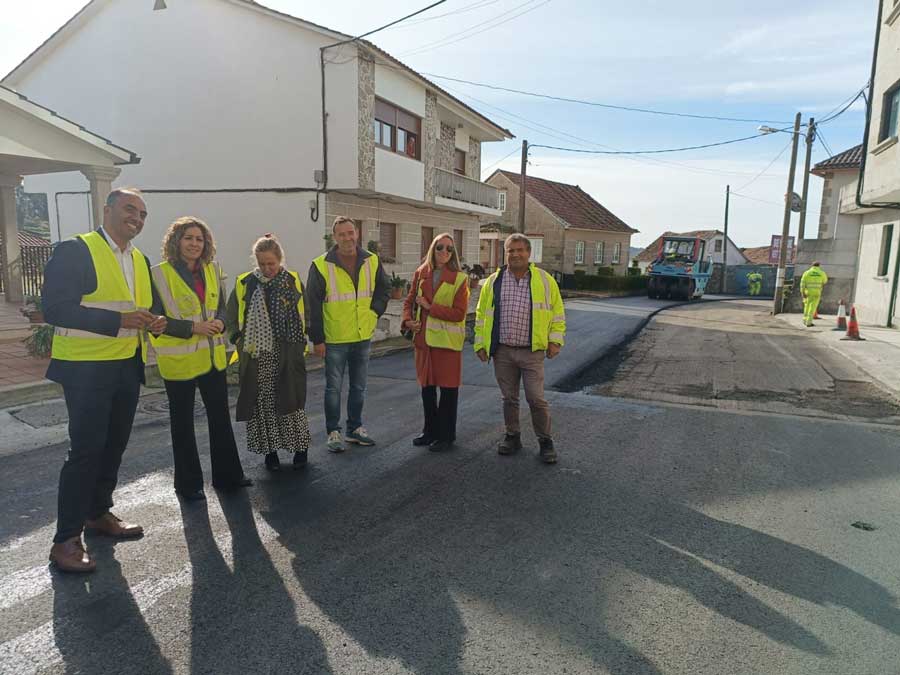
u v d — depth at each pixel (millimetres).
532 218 36219
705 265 31609
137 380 3719
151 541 3666
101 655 2607
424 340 5438
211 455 4477
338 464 5059
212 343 4242
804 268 21547
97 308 3342
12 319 11922
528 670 2549
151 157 15281
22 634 2746
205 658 2600
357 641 2729
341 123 13438
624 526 3951
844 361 10648
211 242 4215
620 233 40906
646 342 13211
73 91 16078
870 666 2598
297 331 4703
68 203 16719
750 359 10906
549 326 5176
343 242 5156
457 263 5453
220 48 14336
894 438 6039
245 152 14414
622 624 2885
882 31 13594
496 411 6980
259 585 3186
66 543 3330
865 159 14305
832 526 3996
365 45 13039
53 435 5715
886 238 16875
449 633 2795
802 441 5906
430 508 4191
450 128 19531
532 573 3342
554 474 4887
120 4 15148
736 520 4066
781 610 3018
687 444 5754
